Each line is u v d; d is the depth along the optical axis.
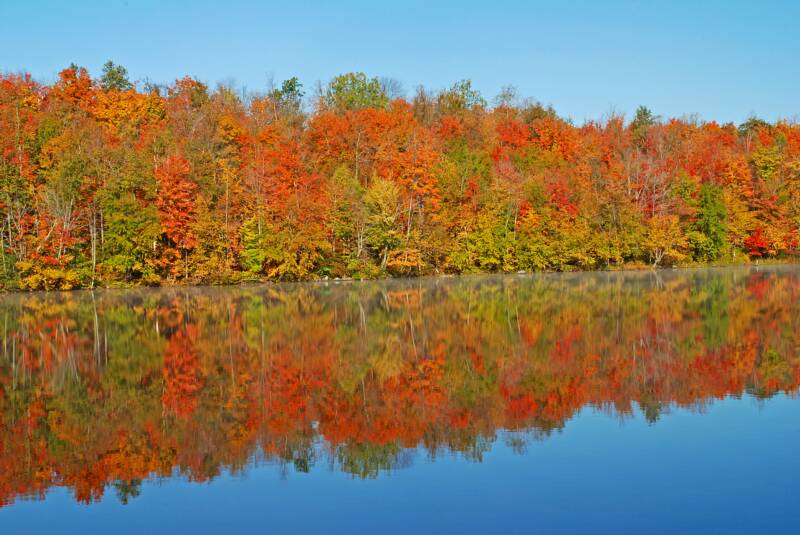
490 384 23.42
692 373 24.34
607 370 25.11
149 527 13.04
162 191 65.69
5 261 59.06
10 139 64.69
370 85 116.94
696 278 67.88
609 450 16.48
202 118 85.62
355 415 20.08
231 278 68.38
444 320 39.22
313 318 41.00
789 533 12.05
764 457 15.73
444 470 15.50
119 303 50.72
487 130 100.38
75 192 62.28
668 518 12.75
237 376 25.33
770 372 24.25
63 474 15.86
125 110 87.88
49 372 26.53
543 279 71.38
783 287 55.38
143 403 21.75
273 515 13.38
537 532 12.30
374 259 76.50
